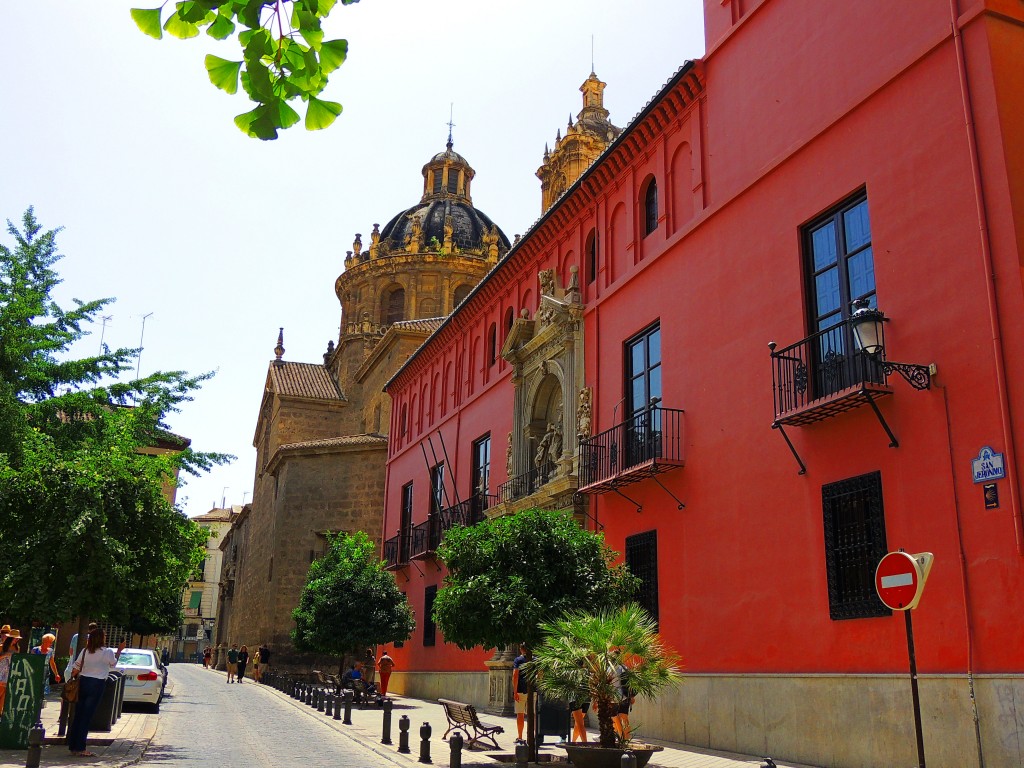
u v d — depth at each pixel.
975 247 10.25
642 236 17.95
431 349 30.91
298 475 39.47
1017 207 9.98
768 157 14.13
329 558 28.06
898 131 11.62
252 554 49.06
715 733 13.24
